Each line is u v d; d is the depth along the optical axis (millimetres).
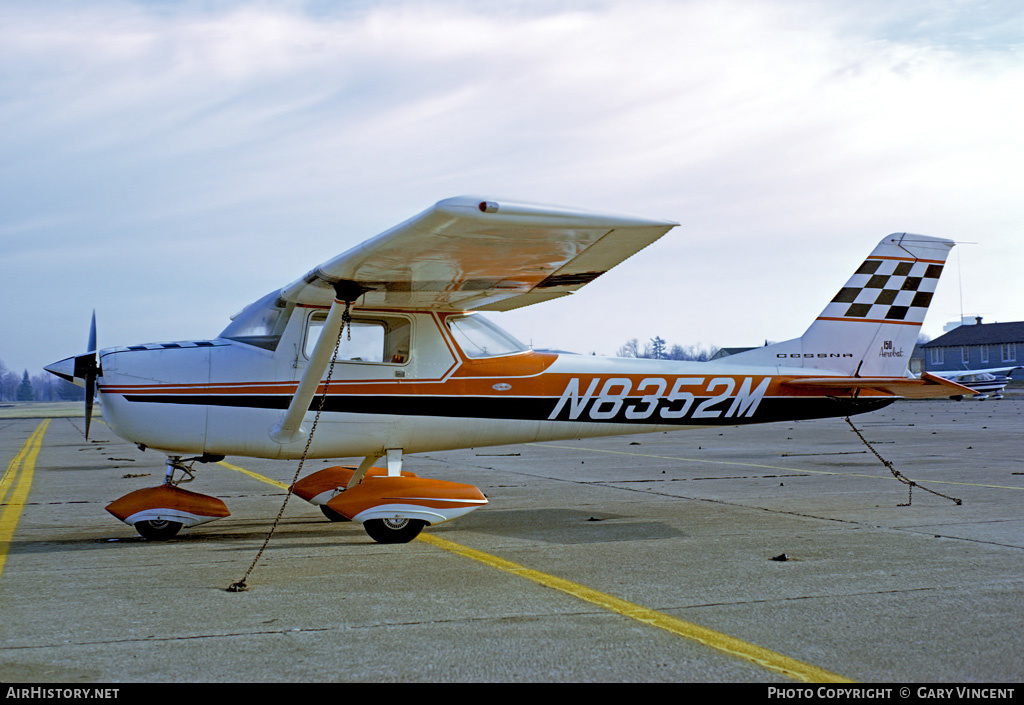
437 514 6012
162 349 6219
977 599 4234
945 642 3529
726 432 20406
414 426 6492
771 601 4215
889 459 12359
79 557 5477
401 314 6512
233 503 8383
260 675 3150
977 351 68250
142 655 3391
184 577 4836
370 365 6379
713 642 3539
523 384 6750
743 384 7320
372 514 5898
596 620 3881
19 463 13594
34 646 3504
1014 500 7852
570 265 5371
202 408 6121
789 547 5668
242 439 6195
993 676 3121
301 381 5836
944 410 31266
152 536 6195
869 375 7680
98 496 9031
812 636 3619
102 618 3934
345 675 3146
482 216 4188
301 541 6086
